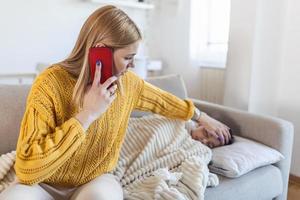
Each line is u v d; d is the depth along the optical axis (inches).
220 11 99.5
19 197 30.8
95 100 32.8
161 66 118.0
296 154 82.4
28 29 97.7
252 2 77.4
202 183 42.6
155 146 51.5
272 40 81.2
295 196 75.0
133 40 34.9
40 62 101.0
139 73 97.3
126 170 47.2
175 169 47.0
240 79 82.7
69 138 31.2
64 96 35.0
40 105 32.9
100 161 39.0
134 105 46.4
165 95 51.0
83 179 37.9
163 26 118.8
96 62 33.4
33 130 31.6
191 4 105.3
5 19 93.3
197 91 109.1
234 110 64.8
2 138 48.3
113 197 34.1
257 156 52.2
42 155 30.0
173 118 54.7
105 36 33.8
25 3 95.7
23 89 52.1
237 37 82.3
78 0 105.3
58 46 104.4
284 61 83.0
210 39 103.7
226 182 47.4
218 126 57.2
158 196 39.1
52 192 36.8
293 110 82.4
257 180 50.6
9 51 95.6
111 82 33.4
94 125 37.0
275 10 79.6
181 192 41.1
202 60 107.1
